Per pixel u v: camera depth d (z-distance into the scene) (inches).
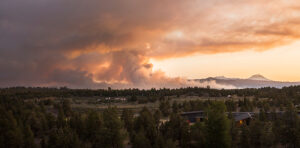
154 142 2854.3
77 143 2871.6
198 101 6427.2
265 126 3289.9
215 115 2888.8
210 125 2896.2
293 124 3056.1
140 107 7431.1
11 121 3216.0
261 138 2979.8
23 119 4023.1
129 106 7800.2
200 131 3048.7
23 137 3095.5
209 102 5900.6
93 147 3046.3
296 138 2869.1
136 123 3590.1
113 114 3521.2
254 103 6195.9
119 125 3056.1
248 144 2977.4
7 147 2913.4
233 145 2965.1
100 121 3383.4
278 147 3065.9
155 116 4173.2
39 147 3161.9
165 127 3262.8
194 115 4867.1
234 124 3196.4
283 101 6131.9
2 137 2920.8
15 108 4904.0
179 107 6363.2
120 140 2984.7
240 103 6387.8
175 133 3093.0
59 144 2834.6
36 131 3890.3
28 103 6353.3
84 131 3348.9
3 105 5152.6
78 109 7298.2
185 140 2999.5
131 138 3090.6
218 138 2844.5
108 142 2945.4
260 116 4045.3
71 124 3636.8
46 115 4320.9
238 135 3125.0
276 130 3058.6
